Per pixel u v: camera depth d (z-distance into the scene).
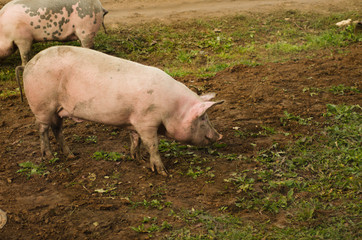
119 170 5.83
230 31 13.81
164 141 6.50
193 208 4.88
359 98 7.79
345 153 5.87
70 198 5.17
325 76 9.03
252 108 7.65
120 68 5.30
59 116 5.76
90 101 5.32
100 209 4.93
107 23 14.35
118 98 5.23
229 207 4.92
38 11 9.62
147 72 5.31
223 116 7.40
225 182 5.45
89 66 5.29
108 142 6.66
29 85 5.42
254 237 4.32
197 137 5.60
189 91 5.55
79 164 5.96
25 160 6.09
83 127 7.14
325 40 12.08
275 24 14.46
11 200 5.11
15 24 9.61
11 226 4.63
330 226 4.43
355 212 4.61
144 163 6.03
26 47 9.91
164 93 5.25
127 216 4.81
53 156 6.08
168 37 13.23
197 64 11.18
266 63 10.41
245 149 6.29
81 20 9.88
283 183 5.25
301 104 7.69
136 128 5.44
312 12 15.67
